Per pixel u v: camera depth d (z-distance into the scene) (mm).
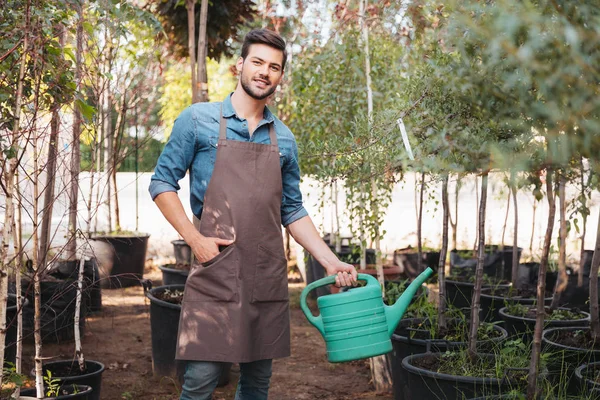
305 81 5176
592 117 1348
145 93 5910
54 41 2539
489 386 2588
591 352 2918
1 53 2406
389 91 4723
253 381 2420
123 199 16328
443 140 2082
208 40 5414
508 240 9039
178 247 7094
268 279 2316
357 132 2961
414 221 11312
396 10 2701
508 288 4773
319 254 2426
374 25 4336
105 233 7051
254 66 2283
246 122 2338
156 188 2279
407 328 3230
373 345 2242
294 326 5387
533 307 4047
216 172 2283
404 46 3611
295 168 2482
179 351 2264
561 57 1233
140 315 5676
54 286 4555
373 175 2992
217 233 2270
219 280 2240
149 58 5395
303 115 5449
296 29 5309
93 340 4844
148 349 4668
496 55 1189
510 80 1349
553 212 2439
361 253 4988
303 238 2471
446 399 2646
